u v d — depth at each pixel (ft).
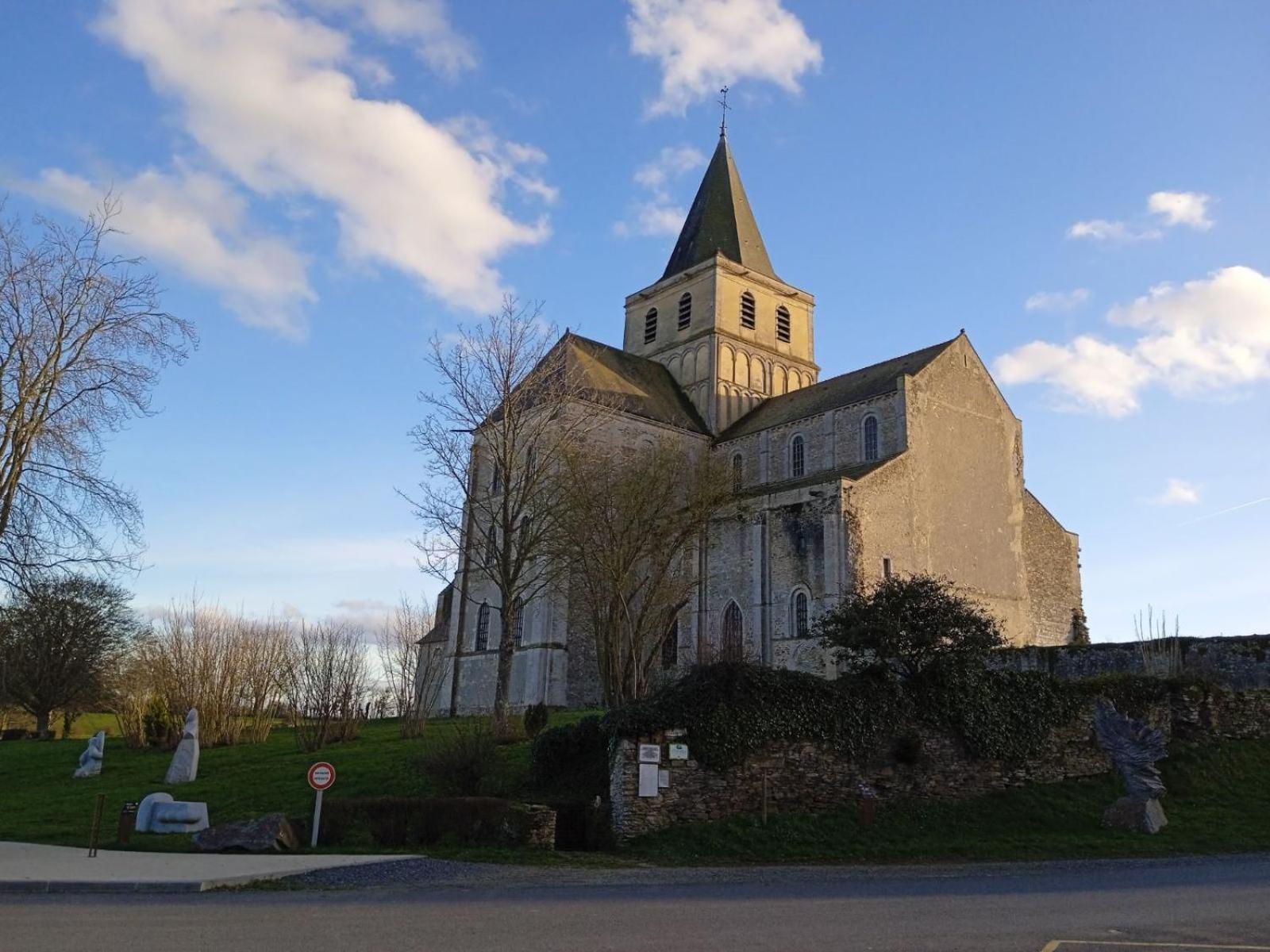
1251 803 88.74
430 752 88.84
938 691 90.74
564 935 39.37
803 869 66.74
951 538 157.07
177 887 52.11
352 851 67.77
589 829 75.97
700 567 156.56
